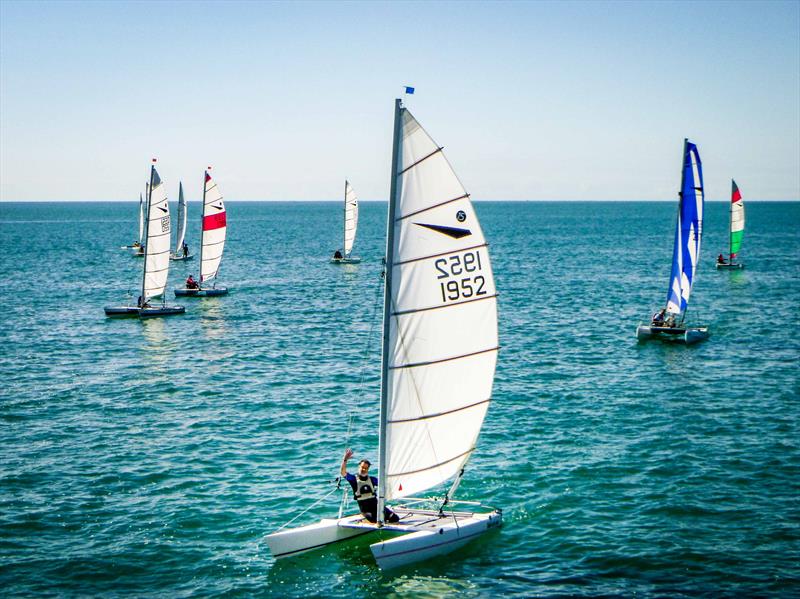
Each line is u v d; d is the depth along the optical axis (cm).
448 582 1867
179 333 5309
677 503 2291
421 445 2014
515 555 1998
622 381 3819
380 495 1989
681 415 3209
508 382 3816
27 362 4347
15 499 2341
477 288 1984
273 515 2247
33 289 7844
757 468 2564
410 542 1939
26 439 2930
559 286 7956
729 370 4034
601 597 1777
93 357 4500
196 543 2069
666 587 1816
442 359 1983
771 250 12719
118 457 2730
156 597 1794
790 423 3066
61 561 1953
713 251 12575
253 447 2856
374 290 7794
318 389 3731
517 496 2375
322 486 2473
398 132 1834
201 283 7512
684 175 4834
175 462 2684
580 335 5122
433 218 1903
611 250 13488
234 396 3594
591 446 2822
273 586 1853
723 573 1873
